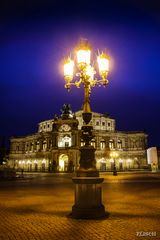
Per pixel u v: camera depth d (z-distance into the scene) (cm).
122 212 1518
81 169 1423
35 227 1197
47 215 1455
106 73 1485
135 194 2395
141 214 1458
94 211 1359
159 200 2006
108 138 11306
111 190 2773
